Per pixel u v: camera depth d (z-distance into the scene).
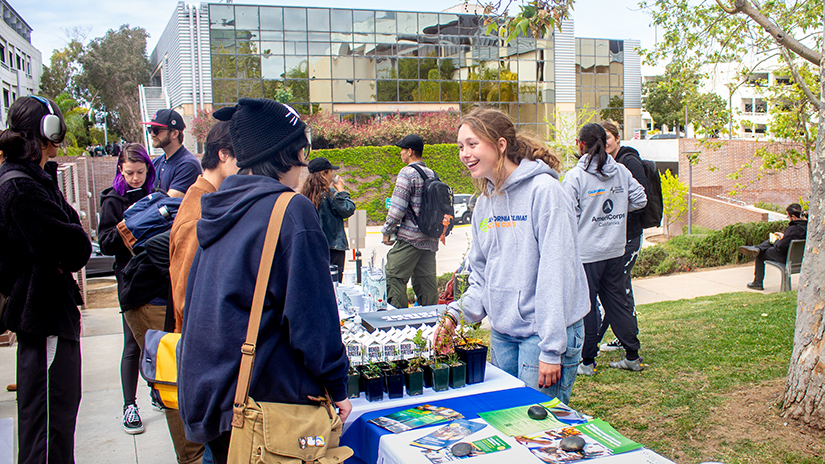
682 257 11.01
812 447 2.99
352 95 30.92
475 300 2.74
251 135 1.65
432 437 1.86
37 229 2.42
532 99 34.41
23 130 2.56
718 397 3.75
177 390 1.66
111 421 3.91
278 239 1.54
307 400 1.59
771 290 8.73
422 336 2.51
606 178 3.94
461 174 26.91
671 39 7.72
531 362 2.51
